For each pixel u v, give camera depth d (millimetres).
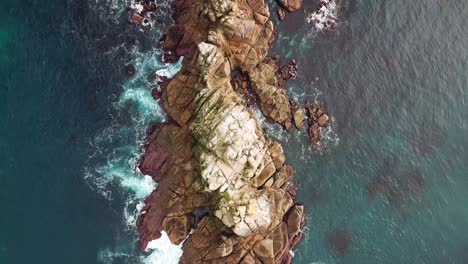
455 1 70000
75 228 59406
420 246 65750
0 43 62156
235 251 59562
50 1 63094
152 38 63656
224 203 57750
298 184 64750
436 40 69375
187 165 59781
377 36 68375
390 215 66125
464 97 69000
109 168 61375
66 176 60375
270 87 63812
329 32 67312
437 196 66938
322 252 64438
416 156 67438
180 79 61062
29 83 61500
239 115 58719
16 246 57906
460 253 65812
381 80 68000
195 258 60062
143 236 60625
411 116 68000
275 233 61656
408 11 69188
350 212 65562
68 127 61250
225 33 60719
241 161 57781
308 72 66250
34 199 59312
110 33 63219
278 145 63406
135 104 62781
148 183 61750
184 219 60438
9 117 60625
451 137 68250
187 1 62812
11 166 59656
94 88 62344
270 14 65562
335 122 66312
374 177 66438
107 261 59531
